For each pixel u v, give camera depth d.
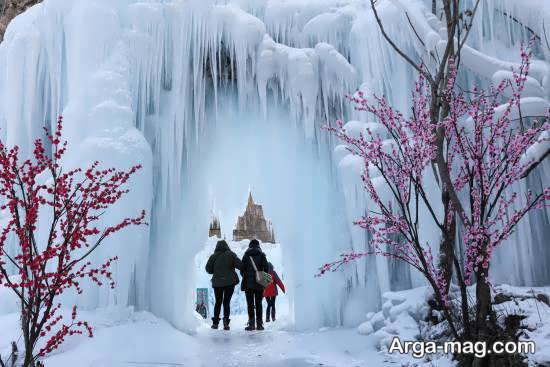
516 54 5.59
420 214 5.61
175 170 6.67
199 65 6.83
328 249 6.91
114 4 6.53
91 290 5.45
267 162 7.28
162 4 6.75
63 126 5.92
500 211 3.39
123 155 5.79
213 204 7.94
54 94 6.41
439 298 3.51
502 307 3.97
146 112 6.77
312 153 7.18
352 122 6.23
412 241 3.65
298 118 6.88
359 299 6.60
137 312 5.81
